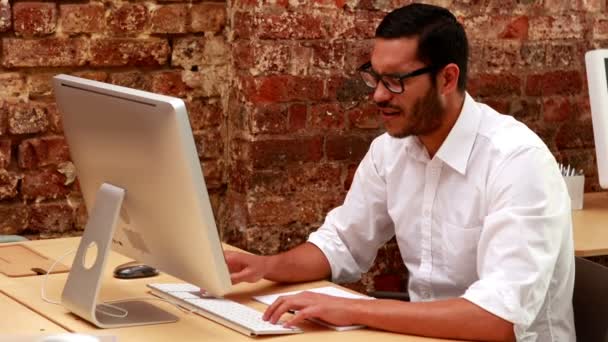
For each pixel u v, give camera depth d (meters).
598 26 3.86
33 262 2.62
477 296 2.10
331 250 2.62
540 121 3.80
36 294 2.34
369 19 3.48
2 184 3.26
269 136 3.39
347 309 2.11
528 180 2.23
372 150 2.67
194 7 3.42
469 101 2.40
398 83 2.26
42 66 3.26
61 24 3.26
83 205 3.37
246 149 3.39
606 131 3.40
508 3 3.68
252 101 3.36
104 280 2.49
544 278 2.15
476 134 2.38
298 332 2.08
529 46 3.74
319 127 3.46
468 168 2.38
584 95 3.87
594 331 2.39
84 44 3.29
